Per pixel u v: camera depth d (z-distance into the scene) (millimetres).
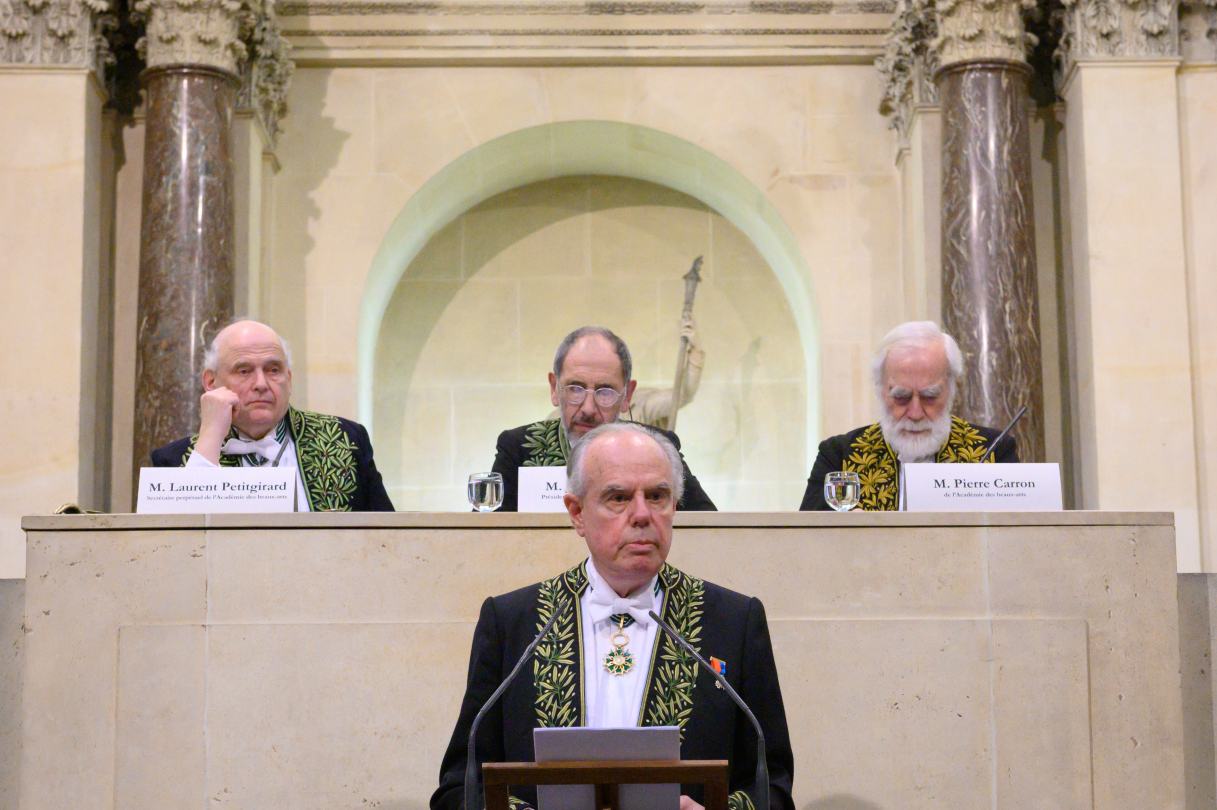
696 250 16875
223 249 13281
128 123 14539
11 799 7430
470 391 16578
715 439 16484
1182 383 12938
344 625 6508
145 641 6430
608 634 5316
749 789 5012
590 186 16938
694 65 15531
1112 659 6543
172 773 6363
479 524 6598
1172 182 13219
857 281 15289
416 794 6414
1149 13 13391
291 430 8289
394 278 16422
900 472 8586
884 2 15367
